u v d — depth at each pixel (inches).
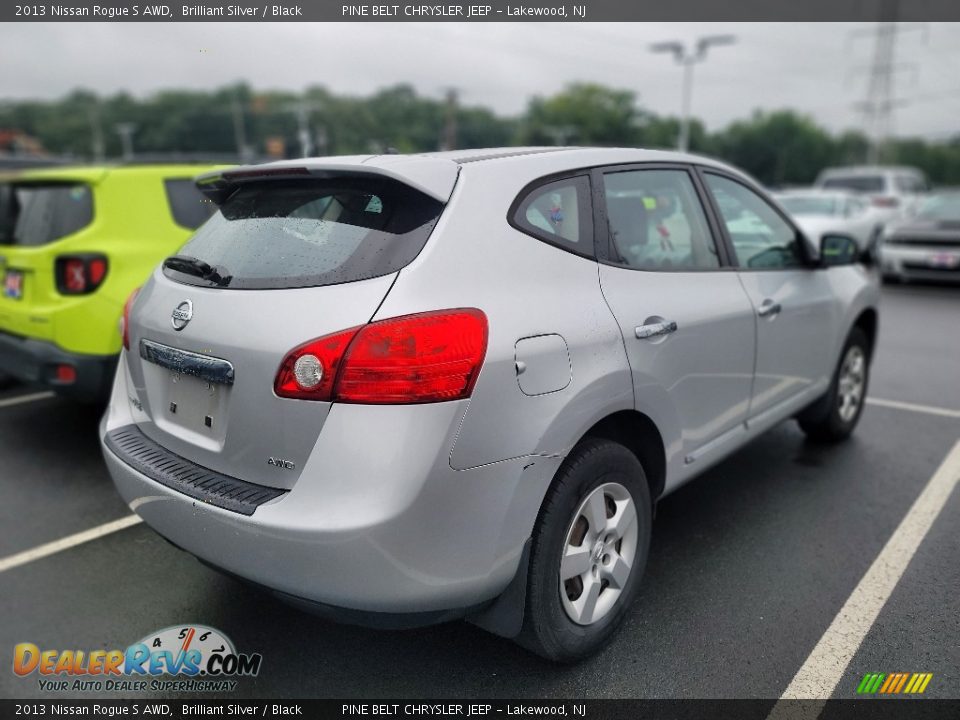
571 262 97.6
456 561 82.0
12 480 163.0
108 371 165.8
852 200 568.7
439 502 79.7
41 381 165.3
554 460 88.4
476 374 81.4
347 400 79.0
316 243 89.7
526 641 94.5
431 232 85.8
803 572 124.6
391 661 104.0
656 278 110.2
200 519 87.0
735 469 168.4
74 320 162.9
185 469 93.6
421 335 79.5
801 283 147.9
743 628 109.4
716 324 117.3
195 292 94.9
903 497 153.1
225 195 110.1
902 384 241.0
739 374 126.1
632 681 98.9
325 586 79.8
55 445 183.6
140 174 182.2
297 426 81.2
